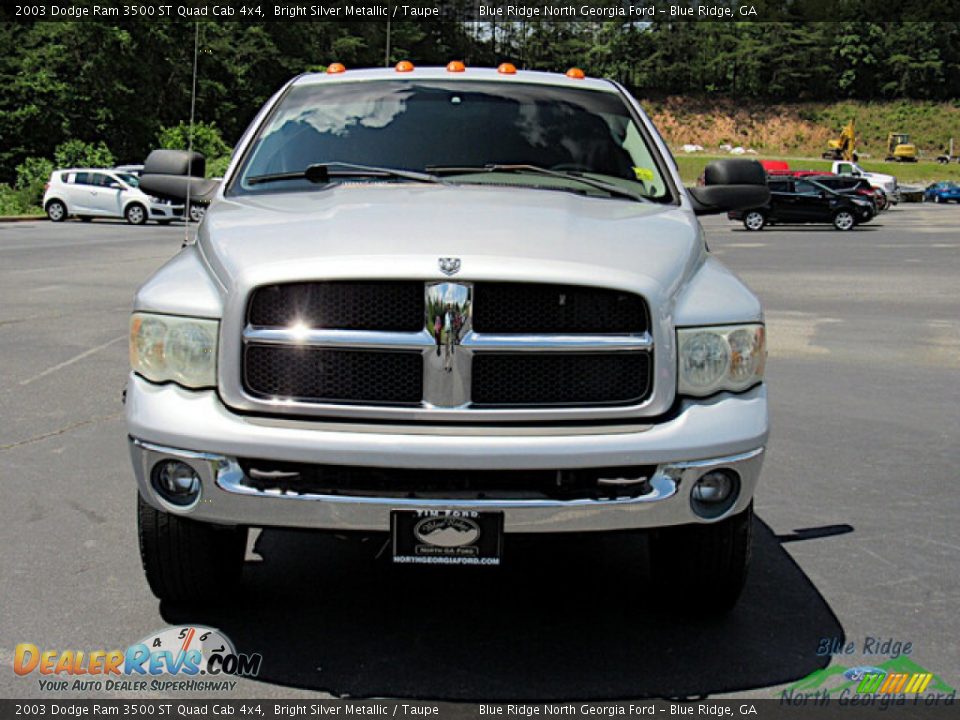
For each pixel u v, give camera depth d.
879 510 5.46
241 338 3.33
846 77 156.50
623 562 4.65
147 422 3.39
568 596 4.25
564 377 3.34
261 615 4.00
